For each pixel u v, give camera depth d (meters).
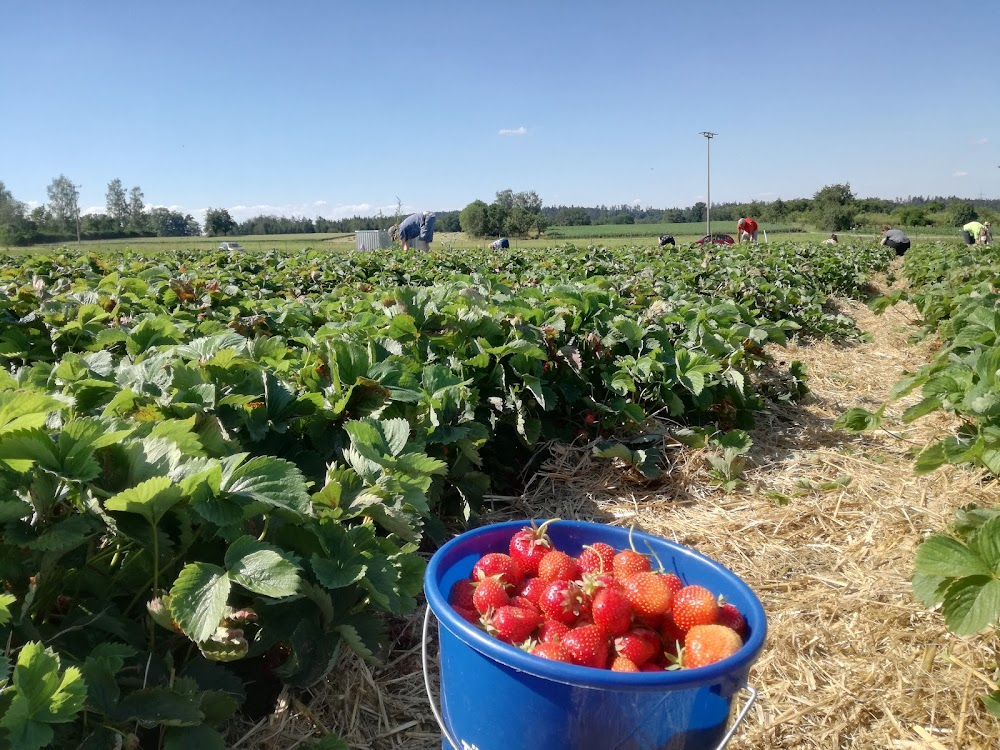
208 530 0.67
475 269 3.47
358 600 0.73
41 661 0.46
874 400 1.89
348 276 2.94
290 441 0.94
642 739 0.47
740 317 2.08
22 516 0.58
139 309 1.62
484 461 1.25
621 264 3.74
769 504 1.17
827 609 0.87
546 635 0.52
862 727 0.70
